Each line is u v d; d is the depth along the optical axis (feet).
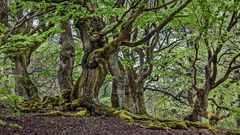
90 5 38.47
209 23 42.47
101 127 36.63
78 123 37.29
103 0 37.11
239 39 52.13
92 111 43.86
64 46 51.34
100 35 44.11
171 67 70.49
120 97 48.08
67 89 48.67
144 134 36.29
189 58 64.69
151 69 57.57
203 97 51.42
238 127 76.13
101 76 44.57
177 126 44.16
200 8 42.47
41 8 32.42
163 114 93.86
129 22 39.01
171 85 76.38
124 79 50.24
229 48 53.67
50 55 70.28
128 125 39.86
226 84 67.92
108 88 97.30
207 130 45.80
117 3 40.70
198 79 71.26
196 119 51.29
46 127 32.86
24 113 40.47
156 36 56.39
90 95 44.52
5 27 25.11
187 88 72.08
